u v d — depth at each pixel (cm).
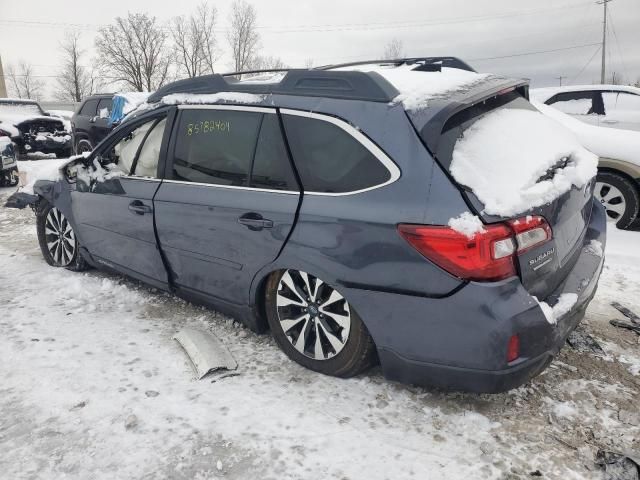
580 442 251
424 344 253
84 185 428
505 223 235
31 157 1519
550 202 255
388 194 256
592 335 357
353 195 268
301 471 234
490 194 238
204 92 355
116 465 237
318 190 284
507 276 237
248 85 330
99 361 322
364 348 281
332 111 284
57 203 455
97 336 354
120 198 390
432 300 245
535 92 774
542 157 274
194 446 249
